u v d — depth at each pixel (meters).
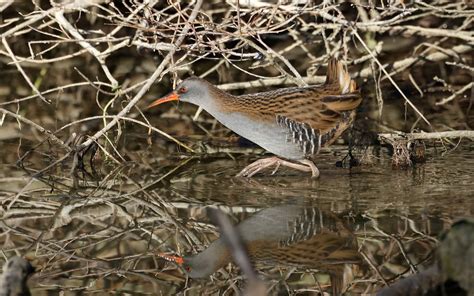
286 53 15.52
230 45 14.95
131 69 15.45
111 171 12.10
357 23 13.33
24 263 8.87
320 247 9.55
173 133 13.55
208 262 9.34
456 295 8.12
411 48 15.88
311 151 11.66
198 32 11.83
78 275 9.02
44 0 15.02
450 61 15.43
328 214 10.30
